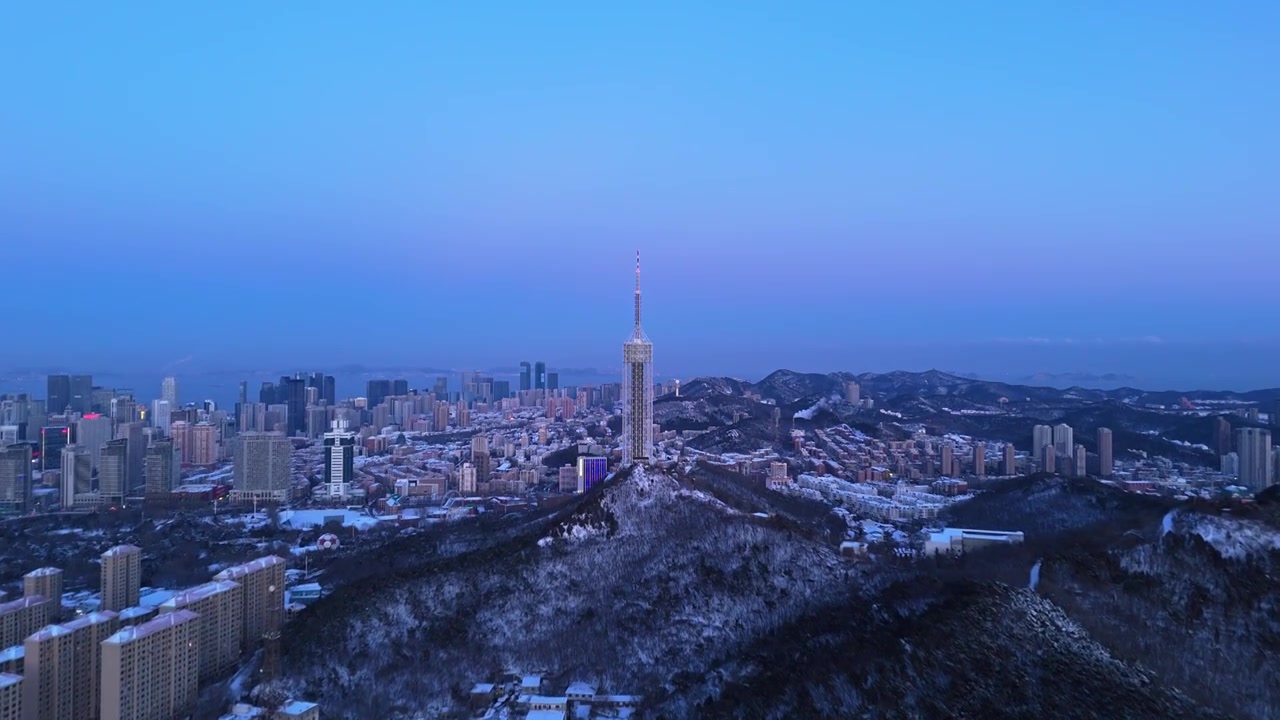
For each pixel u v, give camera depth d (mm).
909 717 172750
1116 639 182625
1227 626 184125
